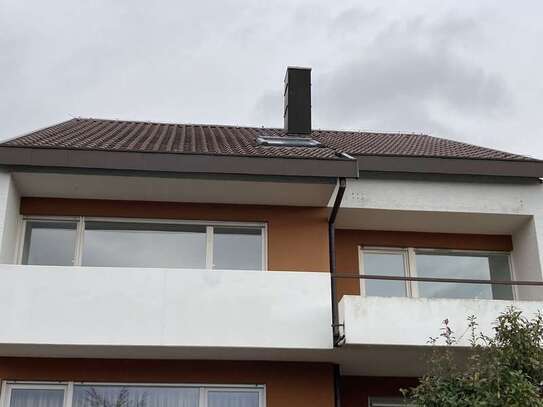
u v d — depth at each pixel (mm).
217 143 11625
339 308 9453
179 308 9320
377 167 11188
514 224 11758
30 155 9523
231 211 10633
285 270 10445
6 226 9617
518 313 7945
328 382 10047
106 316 9172
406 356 9758
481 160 11383
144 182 9945
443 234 12031
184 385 9812
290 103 14445
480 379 7402
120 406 9641
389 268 11875
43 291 9164
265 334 9367
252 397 9930
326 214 10812
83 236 10375
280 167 9867
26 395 9570
